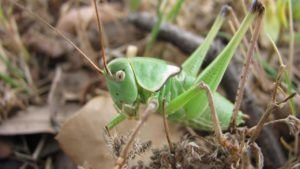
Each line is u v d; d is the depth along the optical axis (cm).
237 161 11
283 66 12
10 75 16
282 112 13
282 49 17
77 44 17
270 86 14
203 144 12
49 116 15
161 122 13
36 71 17
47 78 17
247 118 13
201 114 12
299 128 12
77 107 15
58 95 16
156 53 17
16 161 14
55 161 14
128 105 12
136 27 18
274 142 13
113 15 19
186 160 11
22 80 16
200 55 13
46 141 14
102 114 13
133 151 11
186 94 12
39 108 15
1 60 17
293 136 14
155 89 12
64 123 13
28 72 16
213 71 12
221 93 15
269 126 13
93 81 16
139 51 17
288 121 12
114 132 12
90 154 13
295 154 12
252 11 12
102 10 18
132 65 12
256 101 14
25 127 14
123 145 11
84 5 19
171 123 13
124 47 17
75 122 13
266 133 13
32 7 19
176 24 18
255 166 13
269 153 13
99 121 13
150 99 12
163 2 18
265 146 13
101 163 13
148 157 12
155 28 16
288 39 17
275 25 15
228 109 12
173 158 11
